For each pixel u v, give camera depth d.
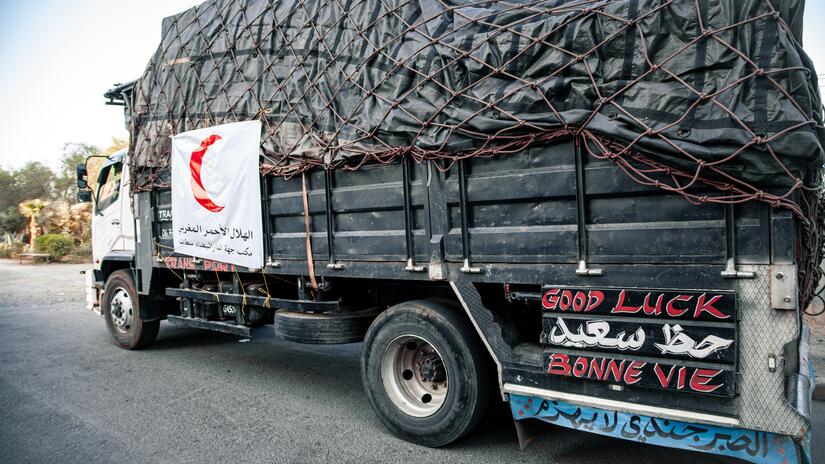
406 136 3.42
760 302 2.39
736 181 2.37
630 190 2.66
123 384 5.10
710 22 2.45
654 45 2.58
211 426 4.00
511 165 3.04
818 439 3.52
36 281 15.10
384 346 3.68
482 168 3.15
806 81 2.32
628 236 2.70
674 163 2.49
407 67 3.40
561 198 2.89
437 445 3.50
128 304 6.38
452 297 3.71
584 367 2.81
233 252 4.63
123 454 3.57
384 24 3.59
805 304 2.91
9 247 29.14
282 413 4.24
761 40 2.35
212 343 6.78
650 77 2.59
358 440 3.69
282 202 4.24
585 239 2.81
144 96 5.61
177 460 3.46
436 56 3.28
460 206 3.21
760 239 2.39
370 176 3.69
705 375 2.48
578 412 2.92
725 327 2.43
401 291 4.18
